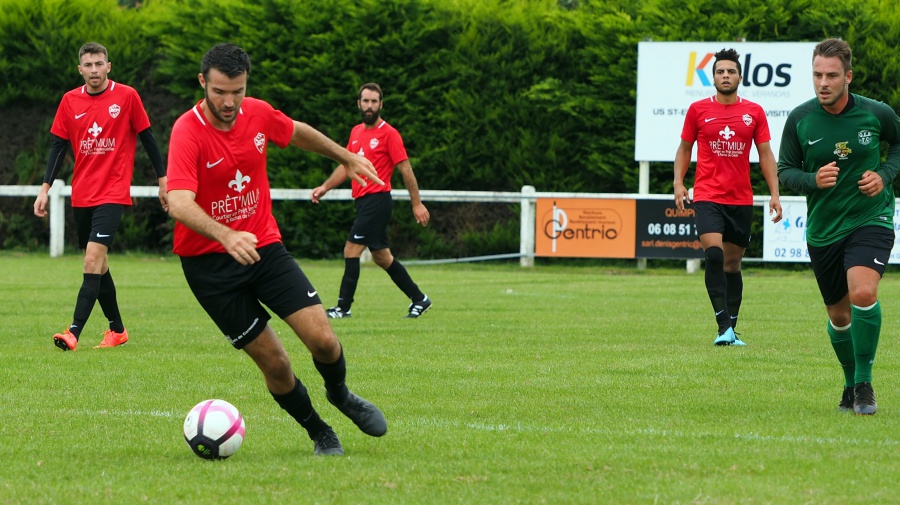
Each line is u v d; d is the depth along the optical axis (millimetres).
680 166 20922
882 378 15742
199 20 45781
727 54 20344
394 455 10688
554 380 15555
